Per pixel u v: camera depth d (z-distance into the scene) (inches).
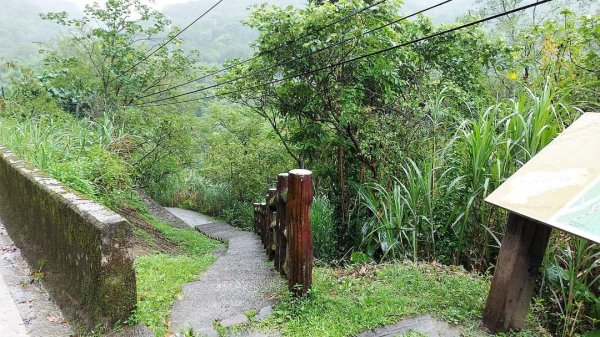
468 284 123.8
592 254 124.0
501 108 178.2
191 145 448.5
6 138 227.3
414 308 110.3
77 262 107.6
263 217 252.5
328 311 109.3
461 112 242.8
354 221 269.4
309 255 115.4
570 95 178.7
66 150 216.1
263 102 309.6
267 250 199.9
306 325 102.4
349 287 126.4
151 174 418.9
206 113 583.8
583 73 194.4
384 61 245.8
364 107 263.7
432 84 275.9
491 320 103.8
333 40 231.1
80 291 104.9
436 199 170.9
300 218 113.2
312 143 274.8
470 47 279.7
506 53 277.0
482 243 154.3
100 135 265.9
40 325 104.3
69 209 110.4
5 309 110.0
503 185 100.1
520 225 98.0
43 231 132.3
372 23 234.1
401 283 126.7
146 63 497.4
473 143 149.9
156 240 256.8
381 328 101.8
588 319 121.9
